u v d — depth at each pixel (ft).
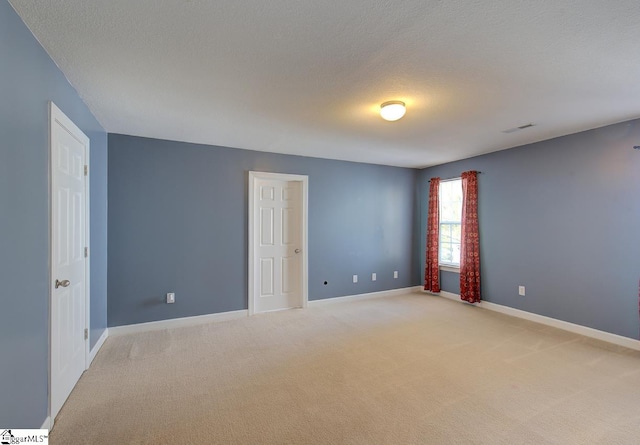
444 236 17.90
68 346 7.41
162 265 12.53
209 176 13.46
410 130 11.48
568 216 12.05
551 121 10.46
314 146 13.84
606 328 10.98
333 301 16.42
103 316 10.97
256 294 14.69
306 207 15.66
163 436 6.04
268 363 9.22
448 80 7.48
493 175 14.94
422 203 19.17
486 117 10.05
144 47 6.07
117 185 11.84
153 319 12.35
